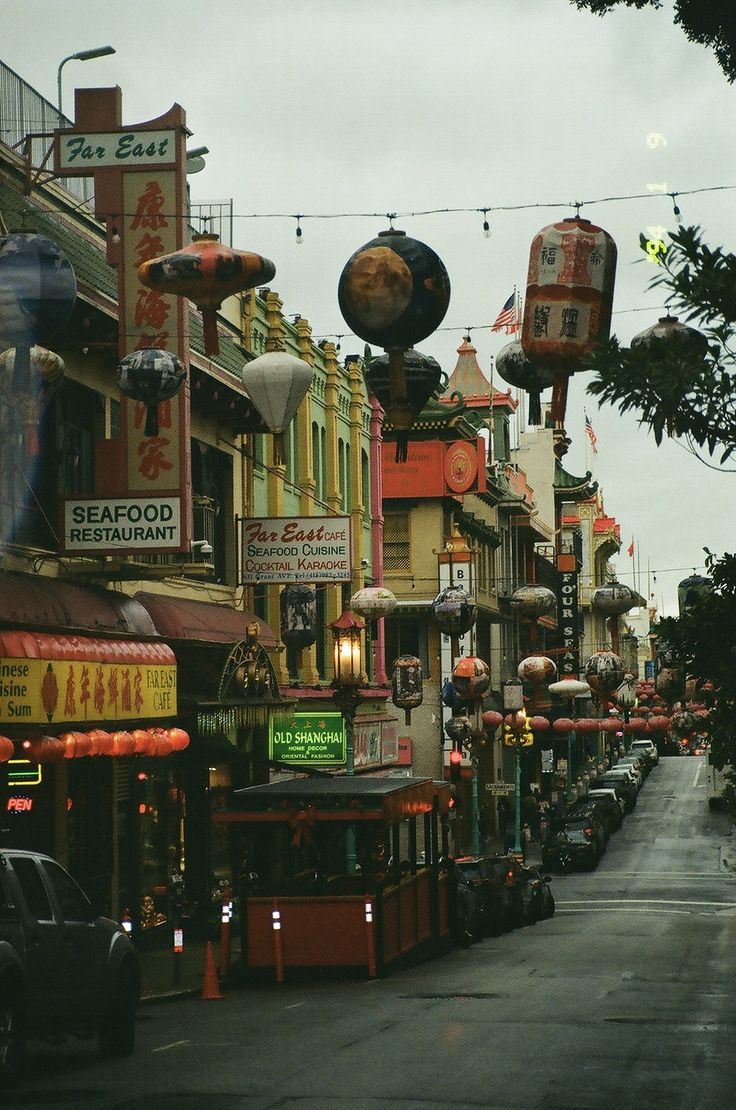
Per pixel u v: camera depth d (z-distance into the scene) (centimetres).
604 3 1515
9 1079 1465
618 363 962
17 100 2936
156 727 2794
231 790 3903
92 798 3006
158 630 3056
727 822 8256
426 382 1234
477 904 3650
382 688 5534
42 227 2786
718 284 948
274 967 2661
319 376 4938
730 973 2745
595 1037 1819
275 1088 1437
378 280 1180
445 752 6644
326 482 5025
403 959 2842
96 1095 1416
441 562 6731
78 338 2819
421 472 6869
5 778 2598
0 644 2178
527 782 9244
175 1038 1905
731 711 1705
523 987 2470
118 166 2792
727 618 1501
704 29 1515
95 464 3014
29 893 1594
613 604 3753
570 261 1064
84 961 1652
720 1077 1516
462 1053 1680
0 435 2347
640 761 12044
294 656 4625
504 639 8369
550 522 11025
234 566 3875
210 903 3650
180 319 2773
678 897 5228
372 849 2772
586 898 5288
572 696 5894
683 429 973
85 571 2806
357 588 5288
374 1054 1675
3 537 2538
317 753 4006
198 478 3678
